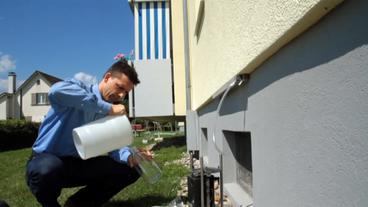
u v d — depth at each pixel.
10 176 6.55
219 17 3.52
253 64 2.27
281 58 1.86
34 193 2.65
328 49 1.35
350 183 1.21
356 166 1.18
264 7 1.96
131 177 3.06
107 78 2.64
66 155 2.76
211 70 4.17
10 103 39.09
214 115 4.31
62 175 2.69
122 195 3.69
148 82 9.36
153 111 9.31
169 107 9.34
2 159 10.92
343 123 1.25
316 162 1.46
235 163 3.68
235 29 2.74
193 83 7.03
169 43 9.82
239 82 2.59
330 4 1.27
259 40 2.05
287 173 1.78
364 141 1.13
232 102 3.08
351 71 1.20
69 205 2.97
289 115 1.75
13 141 19.27
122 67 2.60
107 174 2.96
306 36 1.54
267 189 2.10
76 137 2.35
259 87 2.27
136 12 9.86
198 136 6.32
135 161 2.88
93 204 3.00
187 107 7.25
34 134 21.27
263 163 2.18
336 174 1.30
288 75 1.76
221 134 3.68
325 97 1.38
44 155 2.67
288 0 1.58
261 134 2.22
